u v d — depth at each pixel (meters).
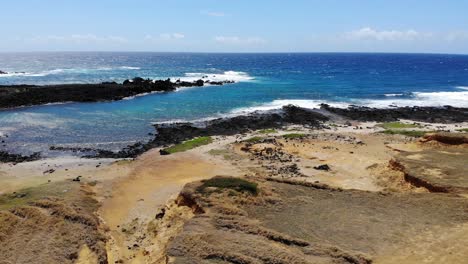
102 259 20.56
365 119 58.81
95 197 29.95
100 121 55.78
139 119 57.41
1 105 62.38
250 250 18.09
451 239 19.36
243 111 63.44
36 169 37.00
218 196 24.91
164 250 20.69
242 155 40.97
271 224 21.62
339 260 17.64
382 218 22.48
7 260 18.89
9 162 39.03
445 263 17.17
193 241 18.86
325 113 61.84
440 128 52.91
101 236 22.88
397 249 18.73
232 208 23.23
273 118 57.84
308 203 24.78
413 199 25.44
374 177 33.97
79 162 39.25
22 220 22.94
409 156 35.09
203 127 52.84
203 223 21.06
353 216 22.78
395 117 59.91
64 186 30.81
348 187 31.62
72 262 19.61
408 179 30.39
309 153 41.38
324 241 19.67
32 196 28.22
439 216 22.47
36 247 20.20
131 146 44.75
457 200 24.45
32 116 57.69
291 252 18.09
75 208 25.62
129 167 37.69
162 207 27.94
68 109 63.25
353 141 46.06
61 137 47.78
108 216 27.17
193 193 25.50
